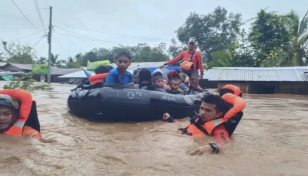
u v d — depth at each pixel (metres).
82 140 3.47
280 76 21.33
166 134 3.91
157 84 5.98
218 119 3.86
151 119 5.31
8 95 3.52
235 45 28.72
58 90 15.37
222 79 22.02
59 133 3.90
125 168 2.43
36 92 12.88
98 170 2.37
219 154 2.92
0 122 3.44
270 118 5.97
